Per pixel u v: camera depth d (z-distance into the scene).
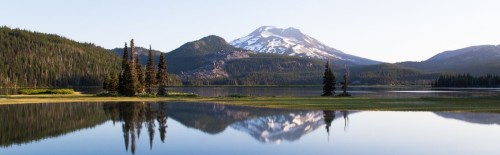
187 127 38.09
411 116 47.00
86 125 39.44
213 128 37.41
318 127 37.78
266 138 31.47
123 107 63.22
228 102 76.31
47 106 64.12
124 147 27.67
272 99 84.88
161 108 61.19
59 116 48.19
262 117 47.56
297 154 25.47
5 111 54.25
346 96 102.12
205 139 30.98
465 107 59.03
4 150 26.81
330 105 65.25
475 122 40.78
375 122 41.25
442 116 46.81
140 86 109.56
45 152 26.22
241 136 32.44
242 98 90.38
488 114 48.91
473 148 27.16
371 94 128.38
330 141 29.94
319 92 160.25
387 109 57.03
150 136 32.44
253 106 65.38
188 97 97.44
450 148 27.16
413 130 35.19
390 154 25.41
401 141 29.77
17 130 35.72
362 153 25.69
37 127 37.84
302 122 41.91
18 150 26.81
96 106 64.94
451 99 77.00
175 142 29.59
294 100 80.50
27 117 46.75
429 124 39.25
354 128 36.75
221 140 30.53
